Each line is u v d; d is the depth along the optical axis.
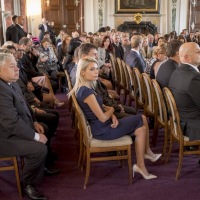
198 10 12.80
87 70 2.66
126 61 5.06
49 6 12.88
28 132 2.52
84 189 2.76
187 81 2.72
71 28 13.13
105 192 2.70
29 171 2.54
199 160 3.20
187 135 2.78
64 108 5.21
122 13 12.77
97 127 2.73
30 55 5.60
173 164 3.21
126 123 2.75
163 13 12.73
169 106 2.95
